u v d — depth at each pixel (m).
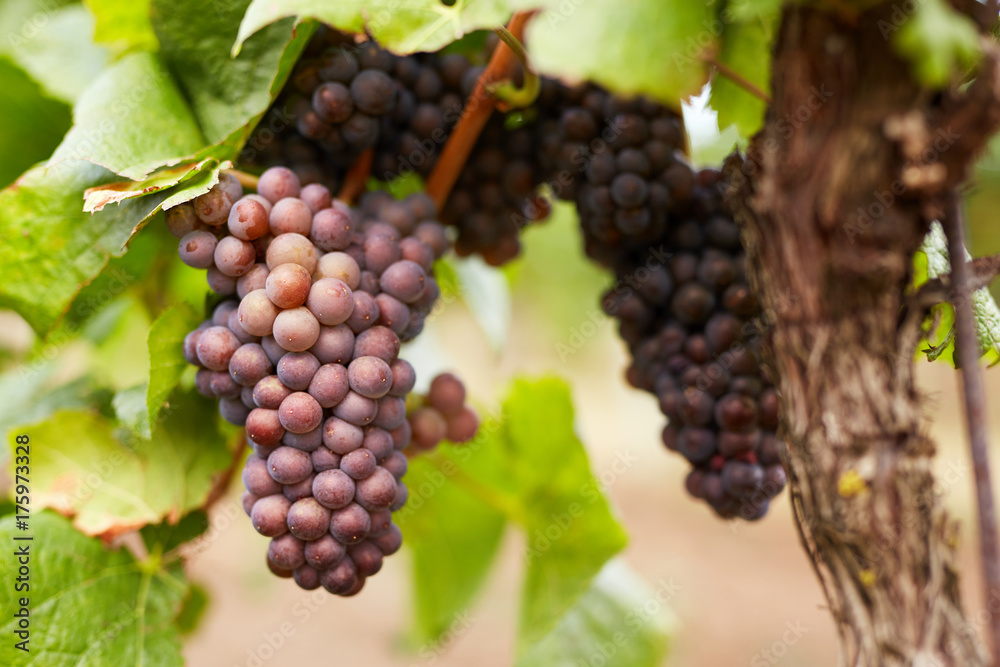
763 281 0.59
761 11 0.56
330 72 0.64
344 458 0.61
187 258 0.62
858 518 0.57
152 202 0.63
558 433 0.78
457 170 0.69
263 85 0.66
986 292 0.66
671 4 0.58
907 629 0.57
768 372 0.60
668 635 0.83
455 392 0.69
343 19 0.61
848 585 0.58
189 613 0.83
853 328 0.57
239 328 0.62
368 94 0.64
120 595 0.68
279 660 1.64
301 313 0.60
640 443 3.25
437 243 0.67
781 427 0.59
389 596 2.02
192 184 0.62
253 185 0.64
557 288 2.74
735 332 0.66
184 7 0.65
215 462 0.69
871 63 0.56
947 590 0.57
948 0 0.55
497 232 0.72
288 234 0.61
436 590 0.92
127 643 0.68
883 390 0.57
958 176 0.56
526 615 0.80
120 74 0.65
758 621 2.04
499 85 0.66
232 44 0.66
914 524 0.57
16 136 0.76
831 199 0.56
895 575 0.57
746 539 2.58
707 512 2.79
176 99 0.66
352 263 0.62
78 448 0.69
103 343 0.84
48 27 0.77
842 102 0.56
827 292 0.57
